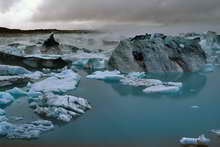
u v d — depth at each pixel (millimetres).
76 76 23141
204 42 38375
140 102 16234
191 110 14492
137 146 9656
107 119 12945
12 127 11023
